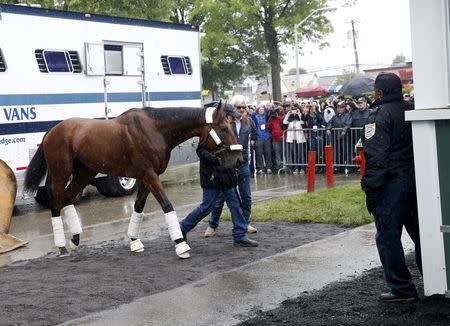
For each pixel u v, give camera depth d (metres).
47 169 8.87
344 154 16.83
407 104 5.45
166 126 7.82
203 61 37.34
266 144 18.02
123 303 6.07
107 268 7.52
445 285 5.34
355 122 16.66
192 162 16.09
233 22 35.47
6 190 10.25
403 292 5.55
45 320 5.65
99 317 5.67
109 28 14.50
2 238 9.73
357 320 5.23
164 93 15.86
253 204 11.45
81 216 12.32
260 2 35.44
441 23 5.18
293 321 5.30
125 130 7.88
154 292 6.41
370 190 5.36
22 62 12.78
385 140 5.27
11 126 12.56
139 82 15.19
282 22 35.50
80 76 13.91
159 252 8.27
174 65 16.16
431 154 5.24
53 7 22.84
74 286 6.74
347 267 6.91
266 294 6.13
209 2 34.34
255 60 38.81
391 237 5.47
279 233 8.90
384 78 5.40
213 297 6.11
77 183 8.76
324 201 10.97
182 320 5.52
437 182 5.26
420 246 5.55
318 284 6.36
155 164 7.84
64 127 8.45
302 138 17.66
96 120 8.38
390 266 5.54
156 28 15.64
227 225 9.79
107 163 8.06
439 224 5.29
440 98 5.25
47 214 12.93
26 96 12.85
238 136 8.28
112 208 13.22
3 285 6.95
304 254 7.52
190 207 12.73
